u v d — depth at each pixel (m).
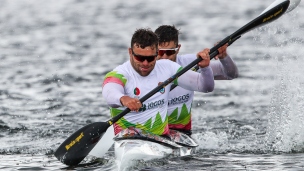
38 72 63.34
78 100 49.12
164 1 153.25
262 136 35.25
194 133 36.53
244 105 46.94
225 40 29.42
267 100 48.56
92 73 62.94
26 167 27.20
